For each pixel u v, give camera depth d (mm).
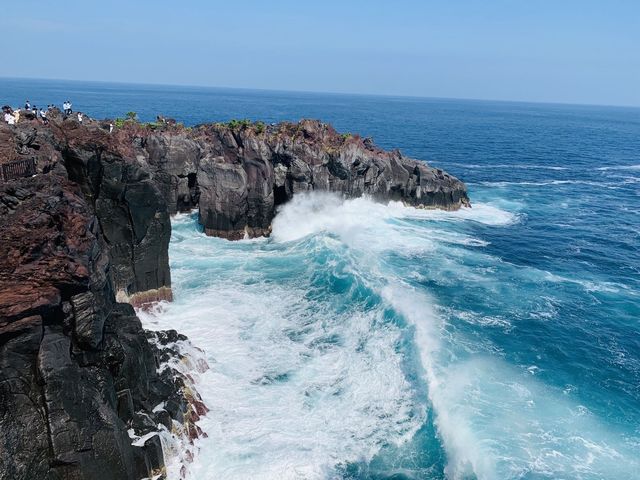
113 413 19625
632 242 65938
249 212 58750
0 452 16359
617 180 115938
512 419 27875
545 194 96812
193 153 62188
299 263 50094
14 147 30031
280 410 27984
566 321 41250
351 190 66938
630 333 39875
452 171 118562
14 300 17562
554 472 24156
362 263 49031
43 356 17734
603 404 30328
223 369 31516
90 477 18016
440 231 66062
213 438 25516
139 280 37688
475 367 32750
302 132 66062
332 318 38531
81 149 32812
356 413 28031
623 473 24500
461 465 24562
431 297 44125
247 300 41469
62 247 21047
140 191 35750
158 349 29500
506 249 60656
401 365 32125
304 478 23531
